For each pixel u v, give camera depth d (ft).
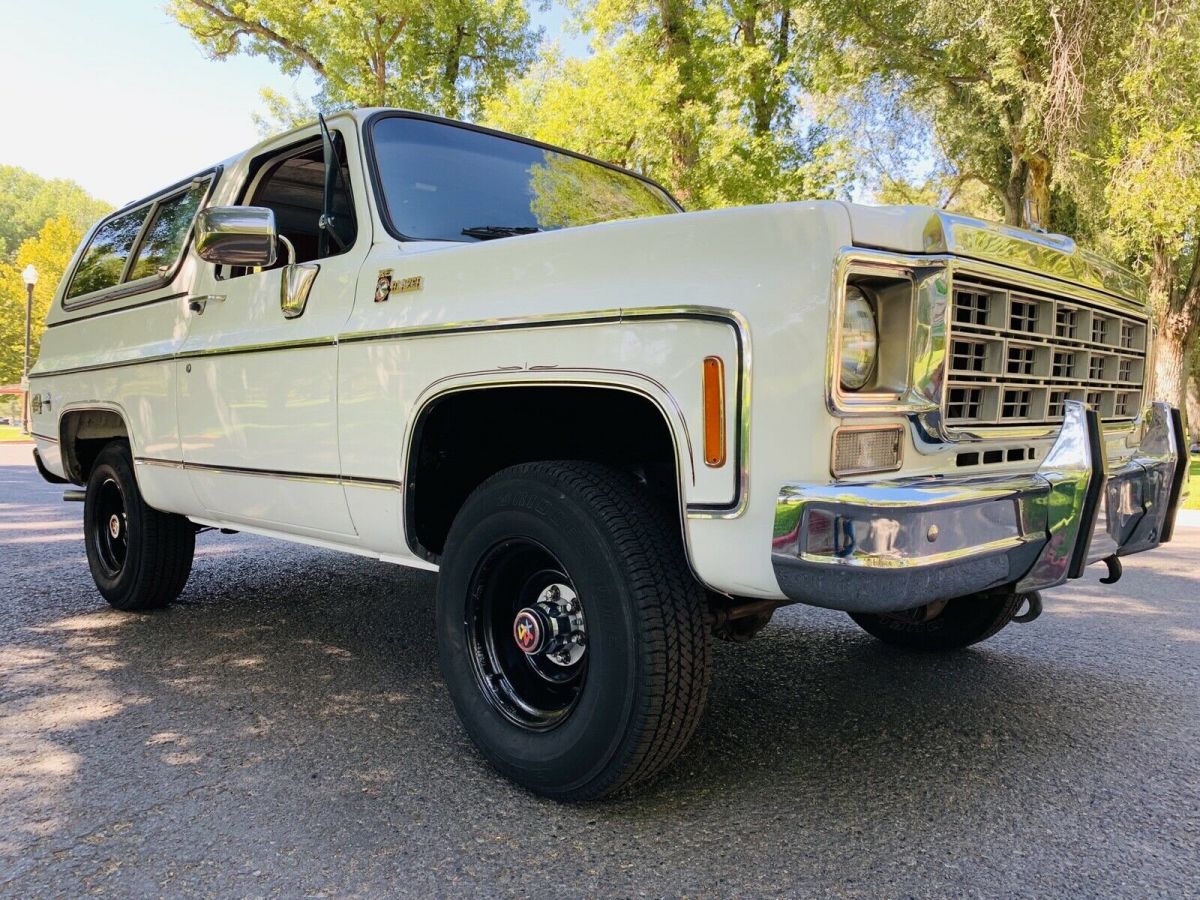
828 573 6.26
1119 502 8.29
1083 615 15.62
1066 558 7.41
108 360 14.42
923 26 49.55
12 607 15.51
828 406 6.47
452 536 8.89
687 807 8.16
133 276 14.80
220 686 11.42
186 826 7.73
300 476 10.54
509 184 11.55
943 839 7.62
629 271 7.54
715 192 40.83
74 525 25.66
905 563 6.12
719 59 43.57
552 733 8.10
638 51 43.45
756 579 6.78
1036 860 7.29
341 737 9.76
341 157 10.90
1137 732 10.07
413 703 10.85
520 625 8.52
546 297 7.97
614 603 7.49
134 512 14.34
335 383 9.93
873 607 6.15
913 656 12.94
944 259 6.96
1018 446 8.05
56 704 10.72
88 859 7.18
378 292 9.63
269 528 11.80
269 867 7.07
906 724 10.27
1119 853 7.42
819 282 6.50
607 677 7.54
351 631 14.06
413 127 11.28
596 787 7.82
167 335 13.19
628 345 7.35
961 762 9.23
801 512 6.36
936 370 7.02
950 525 6.43
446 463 9.61
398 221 10.15
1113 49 42.42
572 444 9.68
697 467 6.99
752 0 50.11
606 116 40.22
